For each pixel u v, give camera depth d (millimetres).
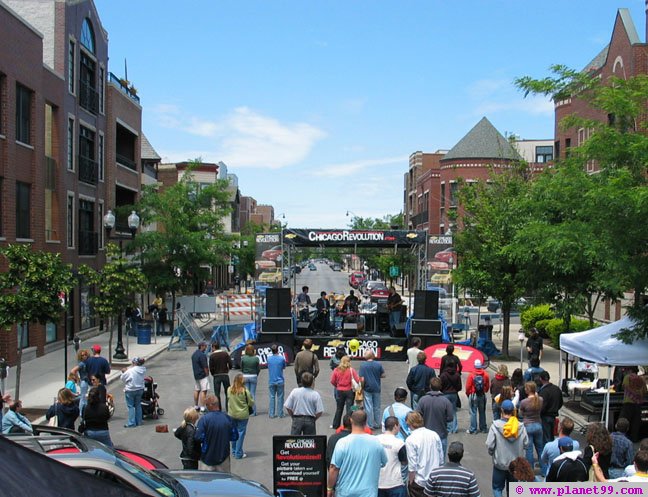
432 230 70750
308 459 8867
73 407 12633
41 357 27031
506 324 26688
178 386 21297
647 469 8078
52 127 30266
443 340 26578
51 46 31125
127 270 25141
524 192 25266
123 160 41906
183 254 35125
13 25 24984
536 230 15391
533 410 11680
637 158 13195
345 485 8164
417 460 9102
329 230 27000
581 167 15578
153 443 14336
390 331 27391
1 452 3174
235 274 85500
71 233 32312
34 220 27078
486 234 25797
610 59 32250
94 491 3254
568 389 18031
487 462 13031
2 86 24453
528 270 21500
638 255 13188
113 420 16578
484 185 30844
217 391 16031
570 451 9148
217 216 36750
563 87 15195
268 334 25469
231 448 13375
